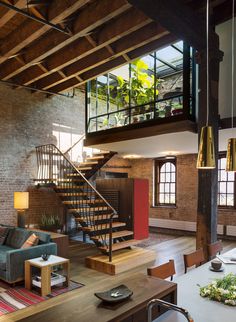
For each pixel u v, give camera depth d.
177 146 7.54
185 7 4.07
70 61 6.15
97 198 7.48
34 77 7.16
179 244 7.77
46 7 4.69
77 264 5.88
